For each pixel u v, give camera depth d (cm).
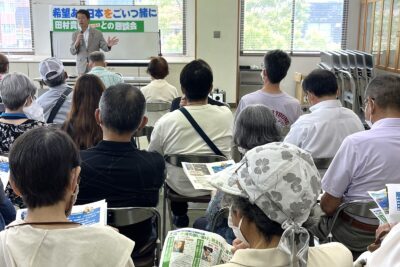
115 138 188
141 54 834
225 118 266
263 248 95
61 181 104
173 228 286
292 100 325
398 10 659
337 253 106
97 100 244
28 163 102
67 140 108
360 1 862
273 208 92
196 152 261
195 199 265
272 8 873
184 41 883
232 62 830
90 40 680
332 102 252
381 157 196
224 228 173
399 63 654
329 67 671
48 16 859
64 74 355
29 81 252
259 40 886
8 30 869
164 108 454
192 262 122
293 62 889
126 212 180
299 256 91
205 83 260
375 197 167
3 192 186
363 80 620
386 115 203
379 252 105
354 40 880
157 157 198
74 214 149
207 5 805
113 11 818
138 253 194
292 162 94
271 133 205
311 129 249
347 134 248
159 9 868
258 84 870
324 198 211
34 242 99
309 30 883
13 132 240
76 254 100
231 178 100
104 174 183
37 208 104
